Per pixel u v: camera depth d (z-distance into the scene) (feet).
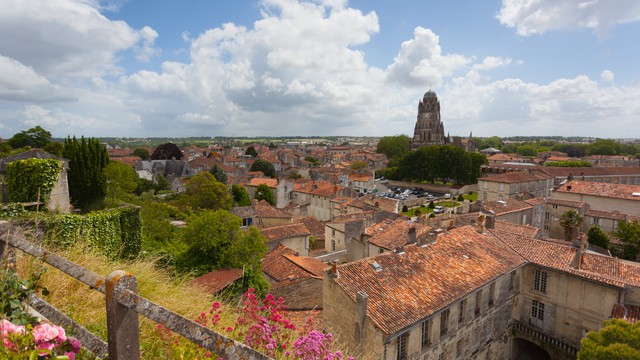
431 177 365.20
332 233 149.69
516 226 121.90
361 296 60.08
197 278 82.02
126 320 12.66
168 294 33.37
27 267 26.68
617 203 194.59
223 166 379.35
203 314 27.86
